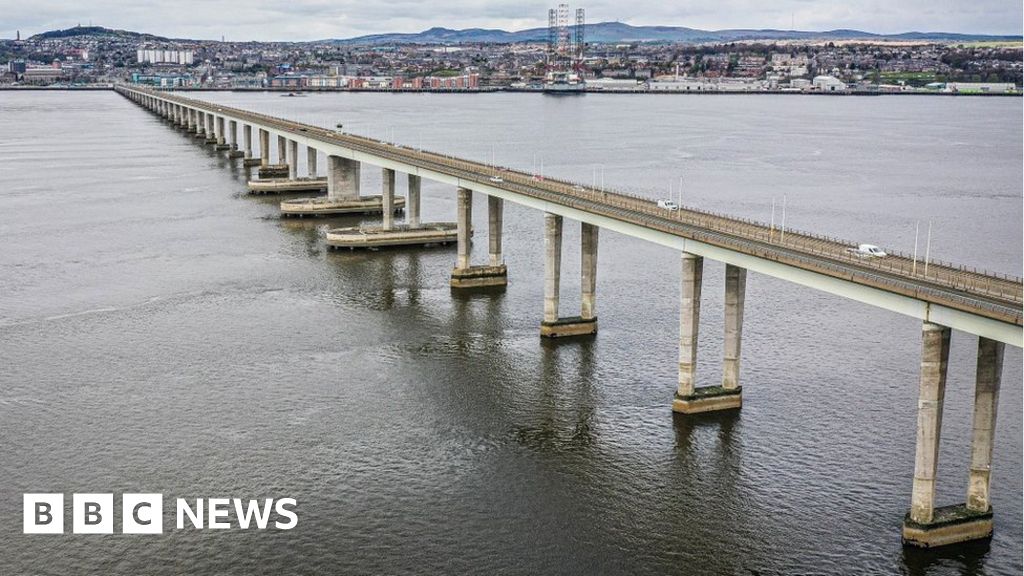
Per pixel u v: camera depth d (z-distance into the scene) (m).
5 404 105.56
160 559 77.88
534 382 112.12
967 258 175.50
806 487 87.81
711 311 139.50
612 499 86.25
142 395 108.31
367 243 181.25
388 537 80.75
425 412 104.00
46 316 137.12
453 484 88.88
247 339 127.56
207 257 174.38
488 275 154.62
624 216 113.56
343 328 132.38
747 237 101.19
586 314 129.38
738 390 104.62
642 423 100.88
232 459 93.38
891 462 92.00
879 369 115.31
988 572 75.31
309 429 99.81
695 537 80.56
